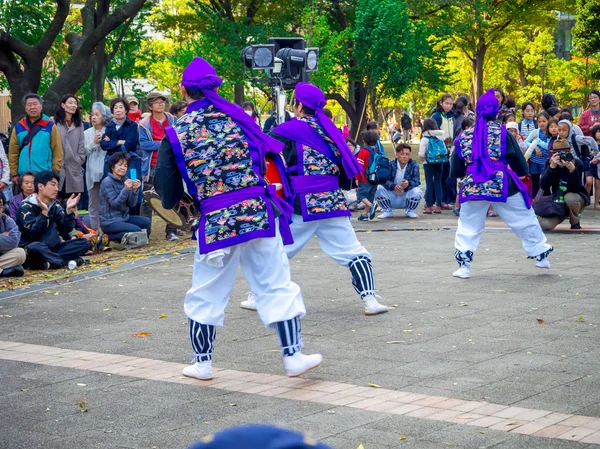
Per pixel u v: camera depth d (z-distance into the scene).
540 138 16.33
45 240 11.15
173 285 9.68
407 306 8.14
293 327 5.74
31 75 19.33
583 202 13.36
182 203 13.59
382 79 30.48
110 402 5.38
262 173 5.79
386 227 14.61
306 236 7.75
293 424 4.84
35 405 5.35
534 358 6.19
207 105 5.73
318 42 29.86
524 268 10.15
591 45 44.31
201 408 5.21
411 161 15.99
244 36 31.95
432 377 5.74
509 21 41.69
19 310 8.45
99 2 20.22
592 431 4.58
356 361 6.21
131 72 32.44
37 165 12.84
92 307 8.50
